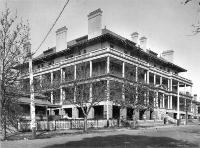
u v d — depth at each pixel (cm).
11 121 2388
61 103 4612
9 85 1884
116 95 3378
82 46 4753
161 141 1800
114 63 4619
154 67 5322
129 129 3134
